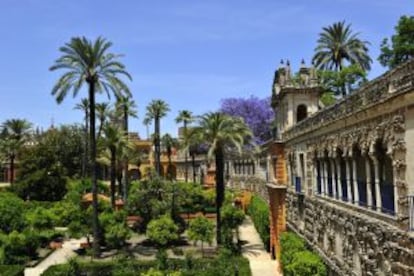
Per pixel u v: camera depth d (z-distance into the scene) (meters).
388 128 19.41
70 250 58.69
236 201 84.88
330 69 72.31
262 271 45.59
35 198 88.00
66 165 108.19
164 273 42.03
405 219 18.06
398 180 18.55
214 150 55.38
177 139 125.25
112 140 75.19
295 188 40.84
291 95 45.81
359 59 71.25
